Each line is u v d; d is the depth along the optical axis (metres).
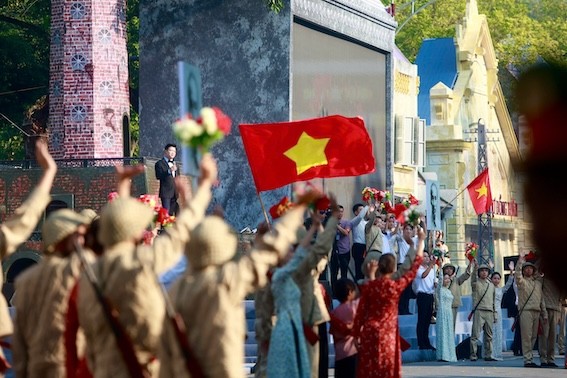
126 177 14.24
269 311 21.95
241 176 52.03
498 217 95.38
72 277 14.00
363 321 22.14
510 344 54.38
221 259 11.99
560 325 50.38
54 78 50.56
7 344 16.55
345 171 25.31
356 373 22.81
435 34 131.50
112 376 12.27
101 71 50.28
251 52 52.53
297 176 25.20
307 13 53.53
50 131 50.75
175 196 43.41
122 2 51.38
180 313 11.91
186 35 53.44
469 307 50.16
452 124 90.25
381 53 62.03
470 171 92.75
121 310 12.20
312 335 21.31
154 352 12.34
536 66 2.50
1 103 65.50
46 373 14.04
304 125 25.12
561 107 2.47
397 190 76.25
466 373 37.03
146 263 12.24
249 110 52.50
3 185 46.84
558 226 2.47
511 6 129.25
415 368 39.19
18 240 15.04
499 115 100.31
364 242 43.88
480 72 98.00
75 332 13.37
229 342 11.67
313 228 19.91
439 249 43.84
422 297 43.06
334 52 56.69
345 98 57.59
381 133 61.50
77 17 50.22
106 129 50.22
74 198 46.25
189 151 13.48
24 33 69.12
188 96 14.82
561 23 123.44
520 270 42.25
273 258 12.15
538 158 2.49
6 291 44.84
